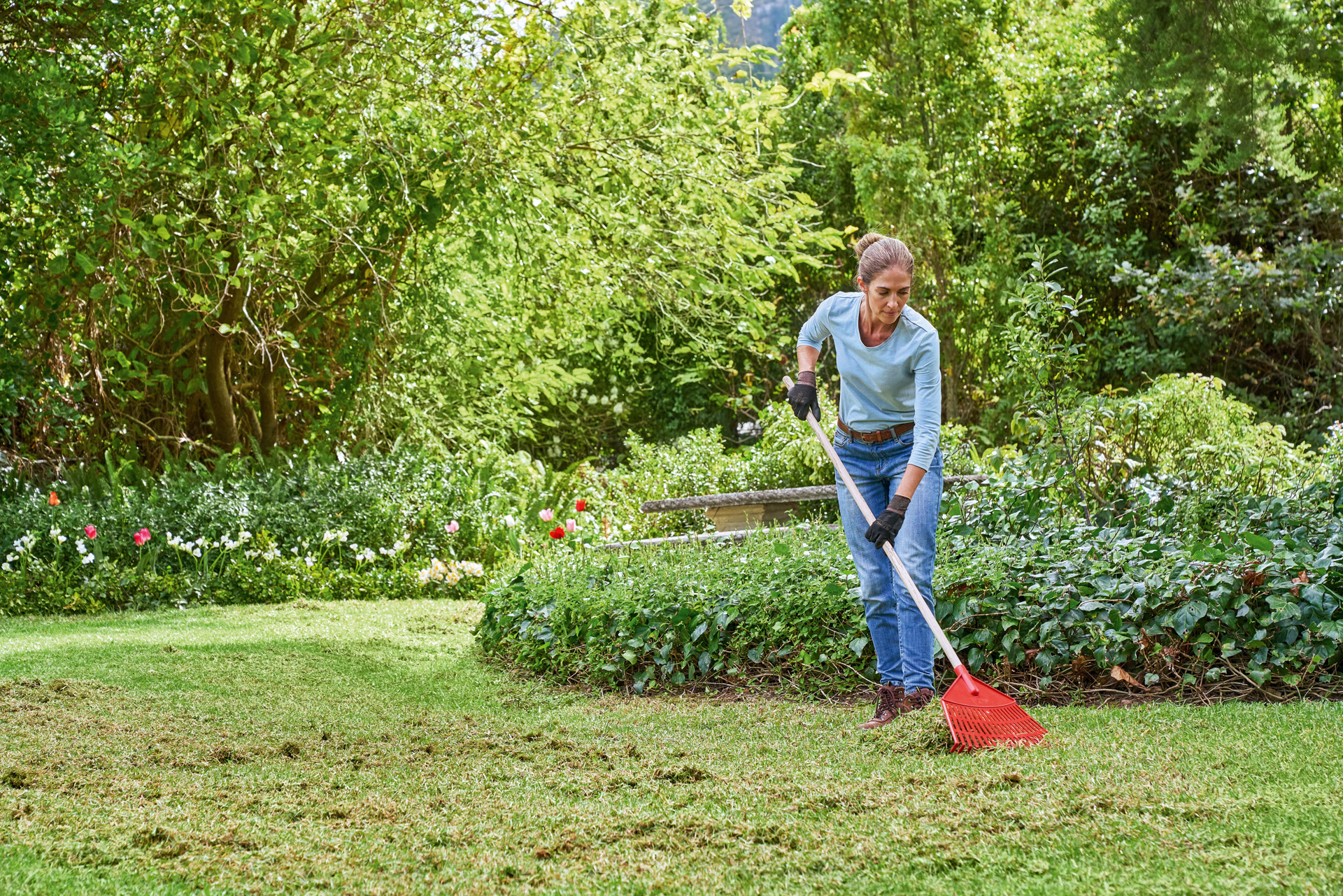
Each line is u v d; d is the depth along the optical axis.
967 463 9.00
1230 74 5.79
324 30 9.78
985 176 16.62
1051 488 6.01
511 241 10.64
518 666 5.25
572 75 10.73
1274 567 3.93
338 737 3.62
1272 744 2.88
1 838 2.34
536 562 6.85
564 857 2.25
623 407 20.36
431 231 10.09
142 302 10.31
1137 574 4.20
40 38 8.64
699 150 11.39
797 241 12.01
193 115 8.87
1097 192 16.38
